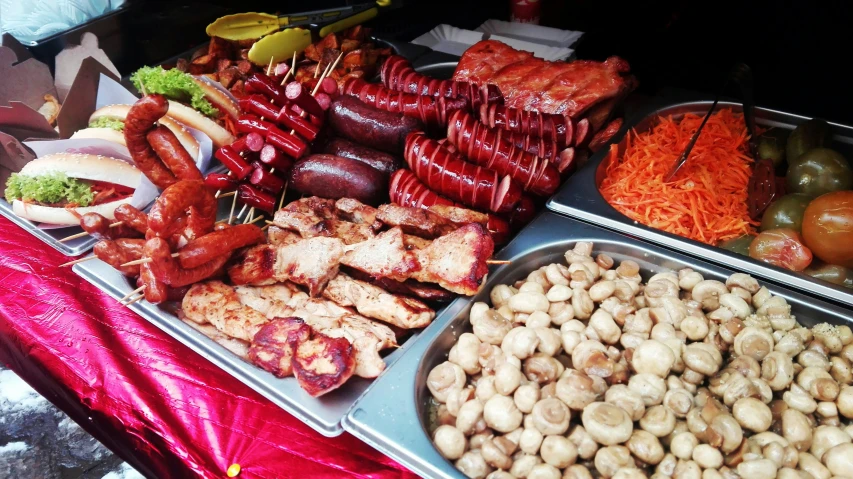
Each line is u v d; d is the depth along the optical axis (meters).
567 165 0.70
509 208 0.64
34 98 0.84
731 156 0.73
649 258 0.60
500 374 0.46
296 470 0.46
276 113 0.72
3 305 0.63
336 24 0.98
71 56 0.84
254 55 0.90
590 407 0.44
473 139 0.67
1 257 0.68
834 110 1.00
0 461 0.84
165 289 0.56
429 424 0.48
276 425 0.49
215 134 0.79
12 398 0.92
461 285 0.53
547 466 0.42
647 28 1.18
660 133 0.77
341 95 0.77
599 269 0.58
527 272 0.61
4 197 0.75
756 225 0.68
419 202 0.66
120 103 0.81
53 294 0.63
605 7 1.22
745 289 0.54
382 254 0.57
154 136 0.61
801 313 0.54
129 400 0.53
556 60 0.93
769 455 0.42
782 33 1.19
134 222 0.59
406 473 0.45
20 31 0.91
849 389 0.46
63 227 0.70
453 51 1.02
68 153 0.72
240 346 0.54
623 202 0.68
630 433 0.43
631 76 0.84
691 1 1.25
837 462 0.41
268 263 0.59
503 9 1.23
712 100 0.82
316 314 0.56
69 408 0.59
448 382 0.48
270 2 1.19
